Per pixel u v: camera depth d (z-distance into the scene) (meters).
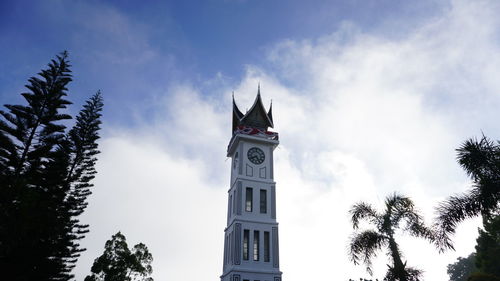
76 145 36.72
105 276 44.84
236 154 50.41
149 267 49.09
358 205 21.39
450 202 18.11
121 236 48.56
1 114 28.91
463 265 85.81
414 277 18.72
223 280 42.78
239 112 56.22
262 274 40.03
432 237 19.03
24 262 28.14
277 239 43.03
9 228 23.45
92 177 36.66
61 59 32.59
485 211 17.14
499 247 46.97
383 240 20.09
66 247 32.22
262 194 46.34
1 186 23.98
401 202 20.72
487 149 17.72
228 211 48.91
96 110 39.31
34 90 30.70
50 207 30.42
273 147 50.44
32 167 29.05
